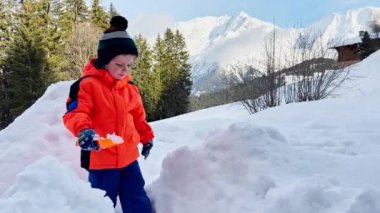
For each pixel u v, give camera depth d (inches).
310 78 340.5
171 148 173.3
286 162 93.4
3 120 1073.5
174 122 222.5
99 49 103.0
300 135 139.2
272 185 85.7
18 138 135.6
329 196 76.0
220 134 103.1
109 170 100.0
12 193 61.7
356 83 555.8
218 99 695.1
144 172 142.7
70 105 98.1
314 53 348.5
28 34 1066.1
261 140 98.7
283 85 352.8
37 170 63.8
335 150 109.9
